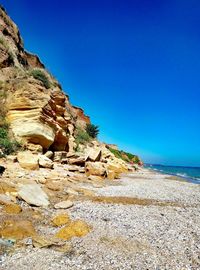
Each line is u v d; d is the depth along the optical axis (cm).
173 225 1078
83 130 5062
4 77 3250
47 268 654
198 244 880
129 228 997
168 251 809
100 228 970
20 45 5397
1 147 2264
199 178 4800
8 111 2738
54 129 2928
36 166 2056
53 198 1373
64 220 1002
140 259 740
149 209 1336
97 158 3195
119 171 3662
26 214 1065
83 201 1386
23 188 1327
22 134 2561
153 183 2666
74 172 2458
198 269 701
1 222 930
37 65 5884
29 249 753
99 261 710
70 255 736
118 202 1444
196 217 1238
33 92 2800
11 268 643
